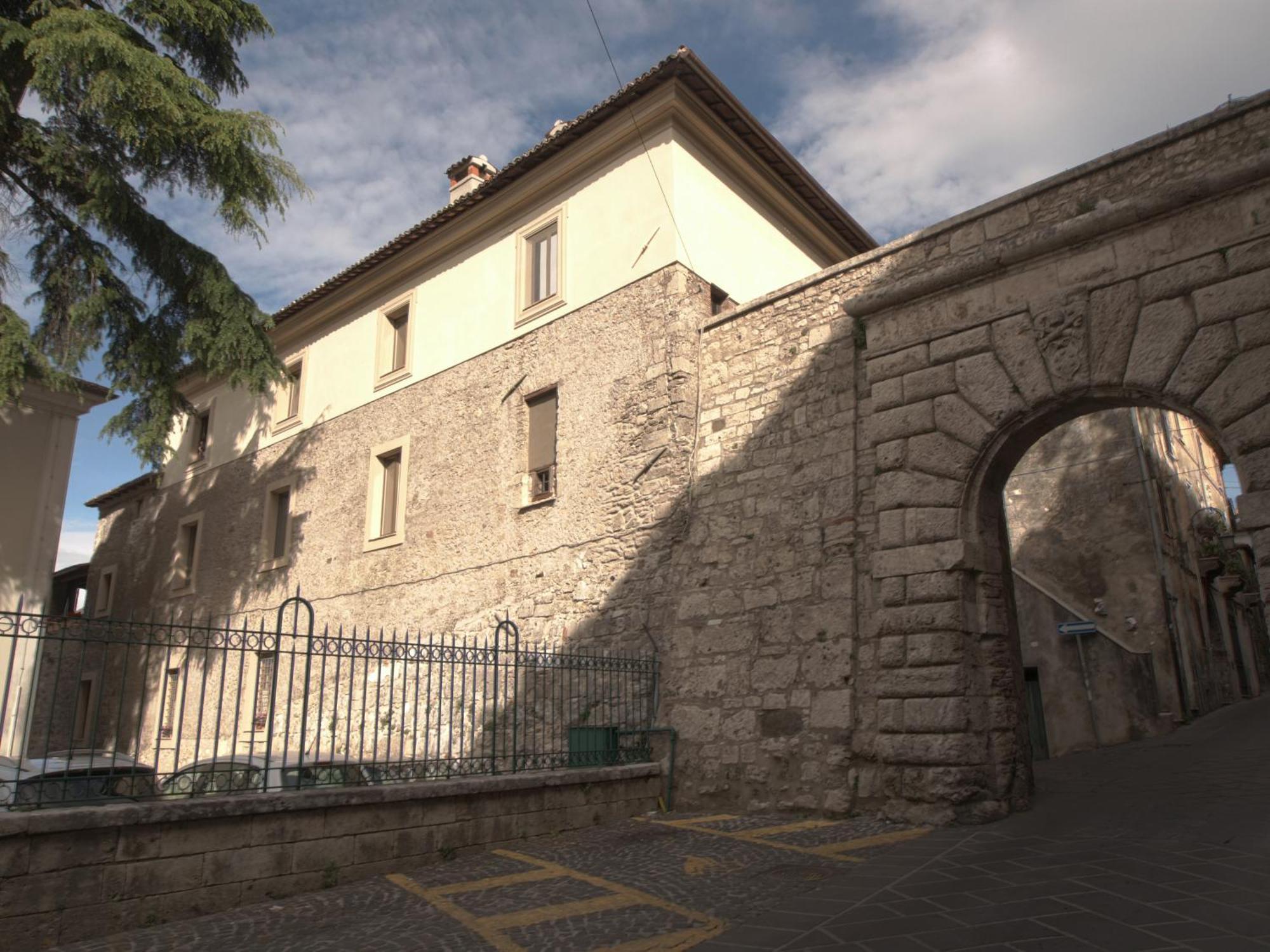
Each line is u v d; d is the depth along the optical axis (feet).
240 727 60.54
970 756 26.00
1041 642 55.01
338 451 60.39
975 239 30.07
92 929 18.24
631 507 40.19
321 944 17.40
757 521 34.76
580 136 46.26
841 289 34.55
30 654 52.54
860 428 32.35
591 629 40.06
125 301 48.24
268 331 52.03
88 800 19.74
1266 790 27.32
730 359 38.29
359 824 23.20
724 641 34.27
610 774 31.45
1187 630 62.69
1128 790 29.58
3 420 54.39
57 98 40.14
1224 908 15.53
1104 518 61.05
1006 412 27.22
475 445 50.14
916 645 27.48
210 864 20.24
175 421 59.93
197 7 44.21
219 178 44.73
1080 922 15.47
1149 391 24.72
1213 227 24.27
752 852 23.99
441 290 55.36
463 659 28.40
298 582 60.39
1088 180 27.71
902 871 20.25
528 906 19.65
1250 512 22.21
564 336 46.11
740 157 46.09
